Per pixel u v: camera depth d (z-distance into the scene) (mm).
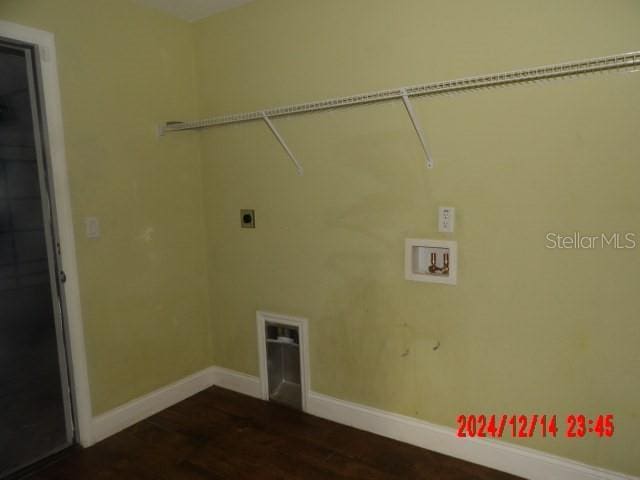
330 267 2322
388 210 2102
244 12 2447
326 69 2199
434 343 2055
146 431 2355
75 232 2137
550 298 1765
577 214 1675
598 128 1604
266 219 2529
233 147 2613
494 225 1845
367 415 2291
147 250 2490
